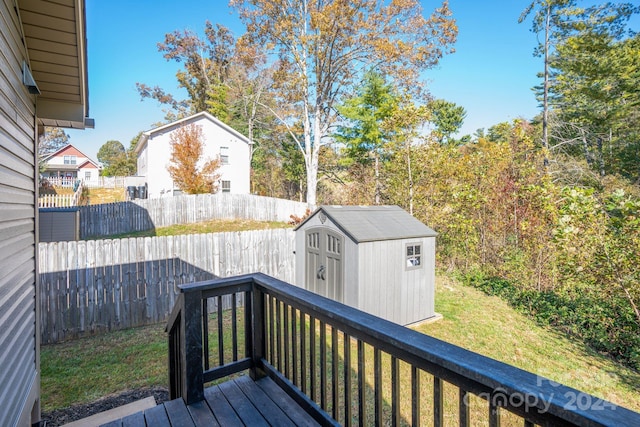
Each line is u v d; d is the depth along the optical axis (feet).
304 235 21.81
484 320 19.90
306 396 6.59
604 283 16.78
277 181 80.74
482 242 30.22
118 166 112.27
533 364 14.58
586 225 16.88
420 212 34.14
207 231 41.68
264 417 6.70
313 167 58.03
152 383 12.39
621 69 39.47
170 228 42.52
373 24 50.65
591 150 45.50
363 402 5.14
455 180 33.58
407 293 19.38
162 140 56.39
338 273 18.86
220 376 7.73
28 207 9.34
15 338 7.55
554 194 23.16
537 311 20.67
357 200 43.75
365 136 54.44
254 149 81.30
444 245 33.12
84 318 17.29
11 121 7.46
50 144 96.48
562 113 45.75
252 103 79.10
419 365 4.15
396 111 36.11
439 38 51.01
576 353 15.67
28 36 8.54
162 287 19.69
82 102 11.20
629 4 37.58
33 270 9.75
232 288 8.03
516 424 10.32
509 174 29.86
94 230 37.73
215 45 88.58
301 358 6.72
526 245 25.44
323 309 5.84
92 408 10.73
